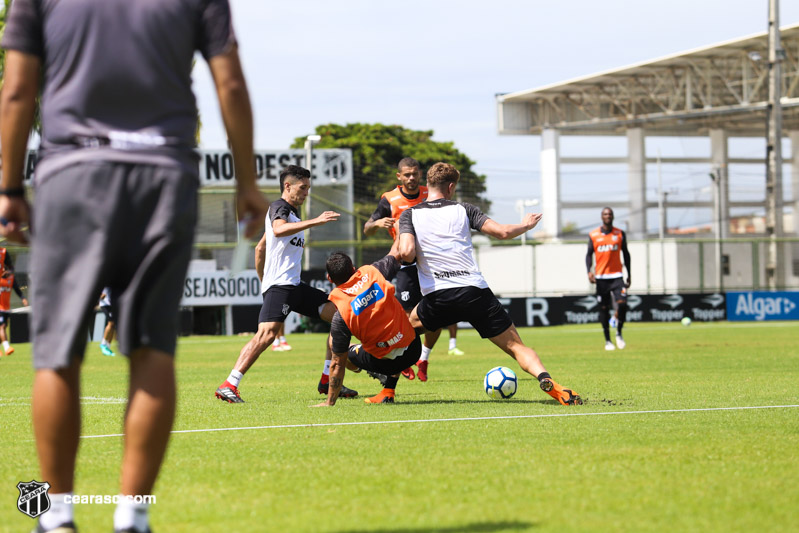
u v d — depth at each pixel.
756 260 58.75
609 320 28.00
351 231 60.94
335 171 63.94
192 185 4.47
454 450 7.45
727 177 90.31
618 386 13.67
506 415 9.95
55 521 4.48
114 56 4.38
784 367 17.86
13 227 4.54
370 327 11.17
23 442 8.27
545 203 92.00
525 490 5.84
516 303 47.56
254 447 7.73
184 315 45.00
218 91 4.51
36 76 4.48
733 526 4.89
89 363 22.94
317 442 7.98
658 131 92.31
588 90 91.50
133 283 4.32
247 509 5.39
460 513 5.23
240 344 33.94
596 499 5.56
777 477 6.22
